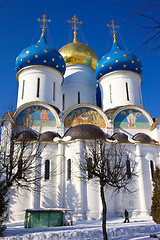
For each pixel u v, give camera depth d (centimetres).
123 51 3138
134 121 2744
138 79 3145
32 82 2908
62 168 2280
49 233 1320
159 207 1670
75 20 4081
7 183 1305
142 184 2286
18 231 1484
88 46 3672
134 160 2384
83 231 1366
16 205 2144
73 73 3438
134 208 2236
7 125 2384
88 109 2709
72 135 2386
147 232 1455
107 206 2164
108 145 2297
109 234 1373
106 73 3136
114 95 3020
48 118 2636
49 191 2206
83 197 2136
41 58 2942
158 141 2523
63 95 3384
